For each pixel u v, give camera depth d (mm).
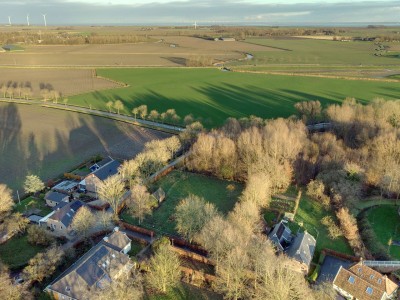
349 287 77500
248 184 110625
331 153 126375
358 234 96500
